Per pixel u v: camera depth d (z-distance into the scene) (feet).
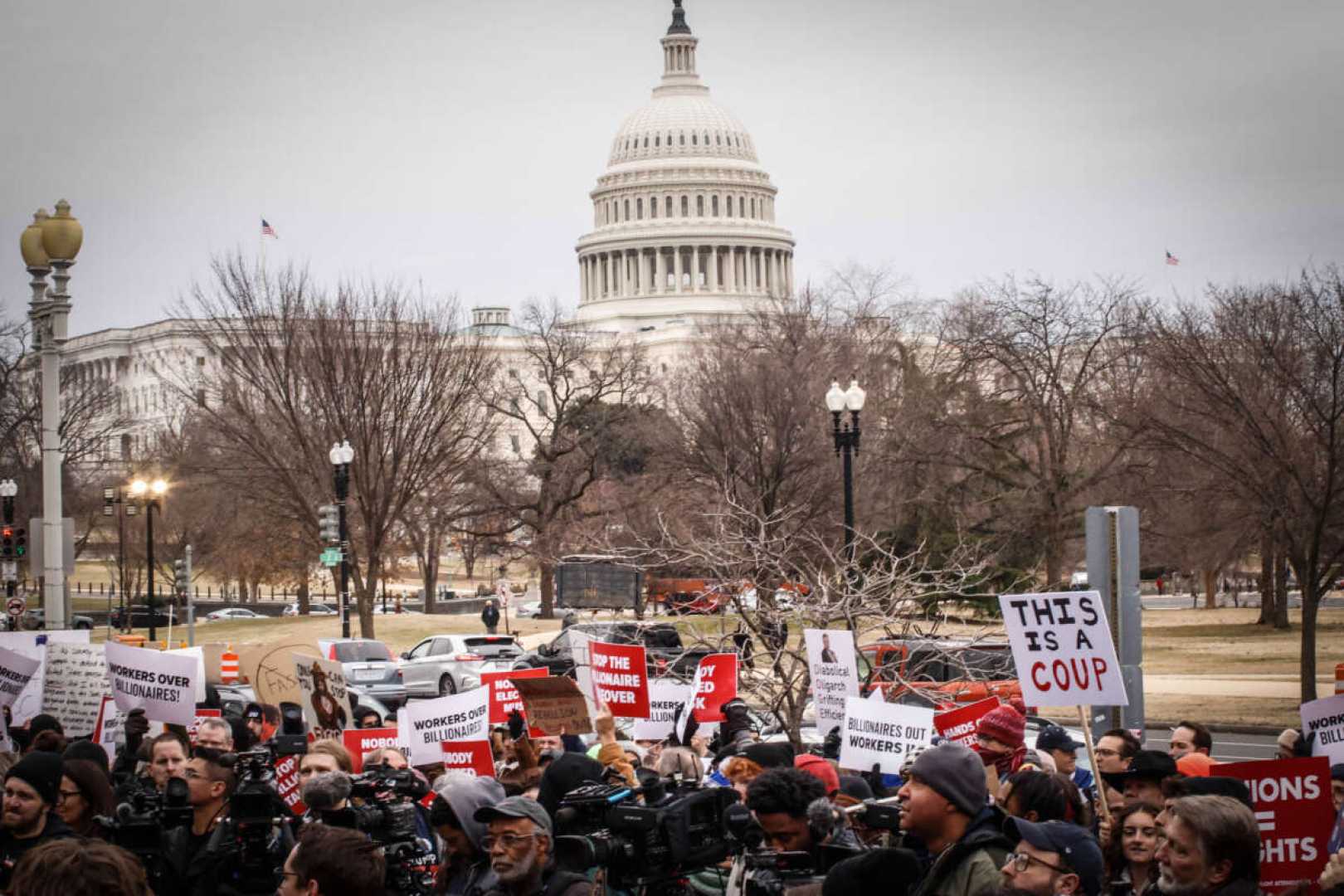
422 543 324.19
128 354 616.80
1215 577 307.37
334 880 26.43
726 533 95.86
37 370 314.96
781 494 225.56
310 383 228.43
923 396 232.32
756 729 73.61
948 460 215.31
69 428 359.25
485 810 30.25
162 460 365.40
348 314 244.22
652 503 257.14
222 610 368.48
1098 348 237.66
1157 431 179.73
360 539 277.64
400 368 236.22
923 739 50.19
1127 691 59.16
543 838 30.50
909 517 217.56
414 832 34.24
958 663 80.53
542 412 323.16
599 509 293.23
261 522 298.35
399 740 52.37
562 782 35.50
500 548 325.01
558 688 49.60
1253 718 139.54
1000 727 41.63
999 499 214.28
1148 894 31.65
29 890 23.49
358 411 228.22
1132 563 59.26
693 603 91.04
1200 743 49.11
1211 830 27.81
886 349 280.72
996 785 41.60
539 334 433.07
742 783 39.09
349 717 56.85
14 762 42.29
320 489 232.32
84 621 245.24
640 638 95.14
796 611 79.36
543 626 265.34
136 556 343.46
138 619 298.15
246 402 239.91
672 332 638.12
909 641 82.94
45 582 119.34
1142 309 234.58
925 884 28.78
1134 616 59.21
